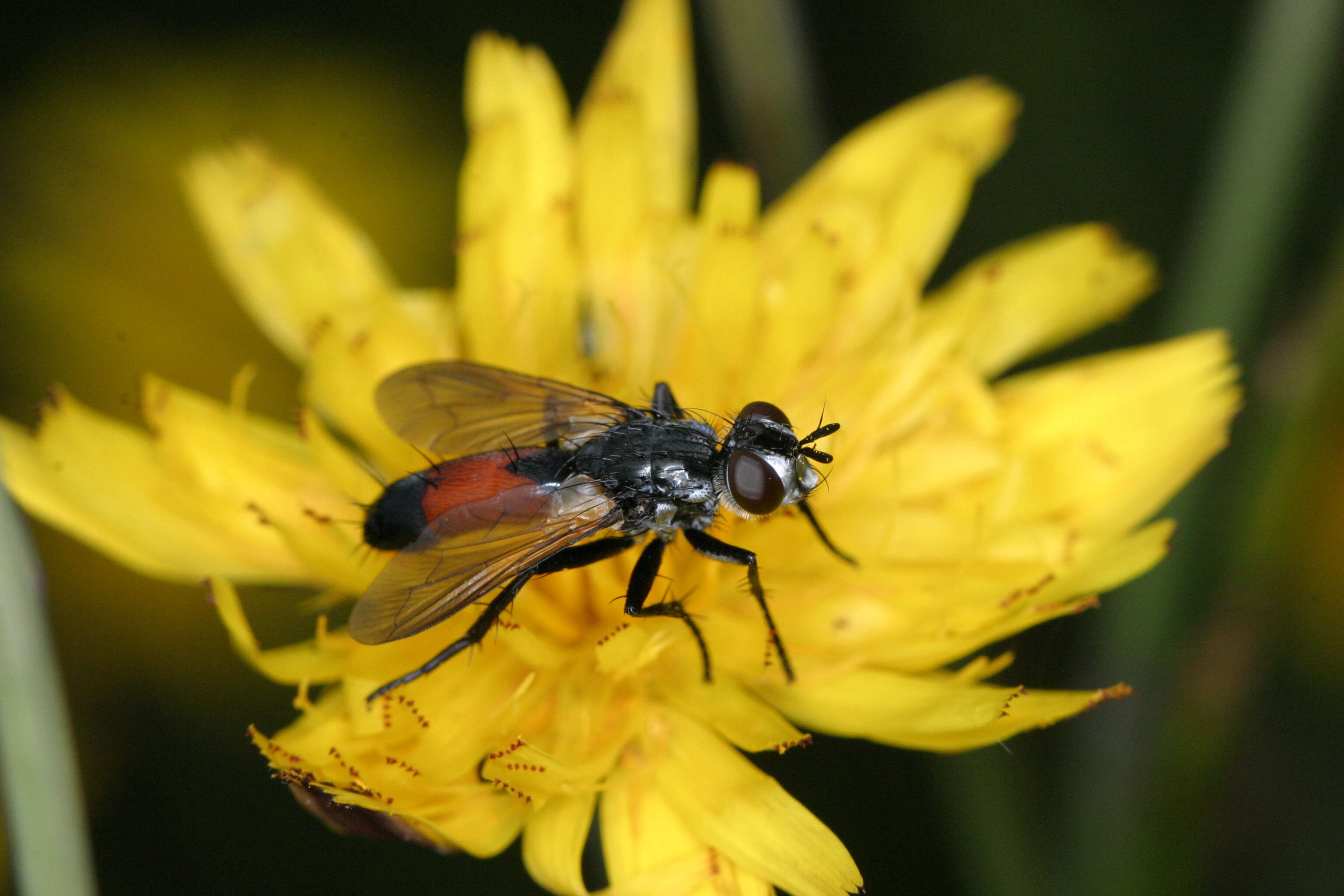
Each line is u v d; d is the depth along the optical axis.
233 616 0.10
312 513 0.10
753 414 0.10
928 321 0.10
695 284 0.10
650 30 0.11
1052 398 0.10
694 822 0.10
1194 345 0.10
